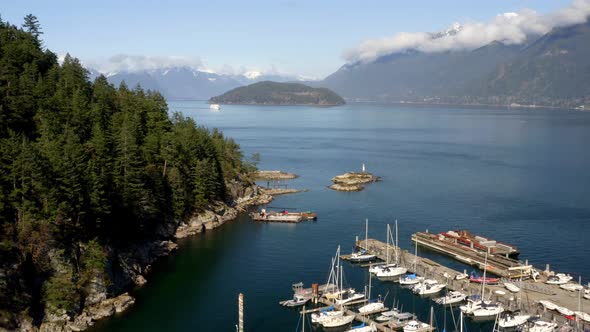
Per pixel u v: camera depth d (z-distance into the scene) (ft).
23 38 604.90
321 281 440.04
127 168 478.59
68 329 345.51
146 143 560.20
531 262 491.72
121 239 449.48
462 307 380.99
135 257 455.63
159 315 374.22
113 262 414.21
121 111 602.03
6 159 368.27
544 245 537.65
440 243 534.78
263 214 638.53
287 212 649.20
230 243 540.11
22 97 474.08
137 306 388.78
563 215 646.33
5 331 319.06
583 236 565.53
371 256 492.95
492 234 575.38
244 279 442.50
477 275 453.99
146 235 500.33
